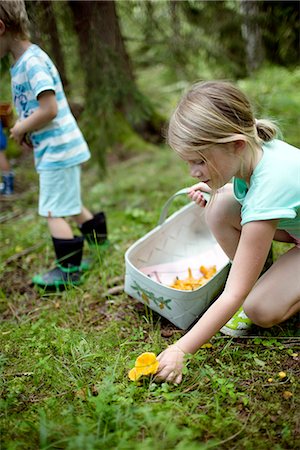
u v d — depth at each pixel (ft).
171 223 9.11
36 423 5.72
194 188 7.72
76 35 13.00
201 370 6.23
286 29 15.55
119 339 7.46
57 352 7.17
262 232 5.90
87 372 6.73
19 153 18.15
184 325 7.51
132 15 14.37
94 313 8.45
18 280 9.91
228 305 5.95
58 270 9.50
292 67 17.31
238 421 5.61
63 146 9.25
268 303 6.77
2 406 6.02
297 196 6.04
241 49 16.48
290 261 6.90
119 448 5.08
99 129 13.67
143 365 6.15
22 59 8.79
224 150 5.84
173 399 5.99
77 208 9.66
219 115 5.70
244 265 5.98
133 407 5.74
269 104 16.05
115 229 11.59
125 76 13.50
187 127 5.77
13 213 13.61
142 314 8.20
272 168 6.03
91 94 13.44
